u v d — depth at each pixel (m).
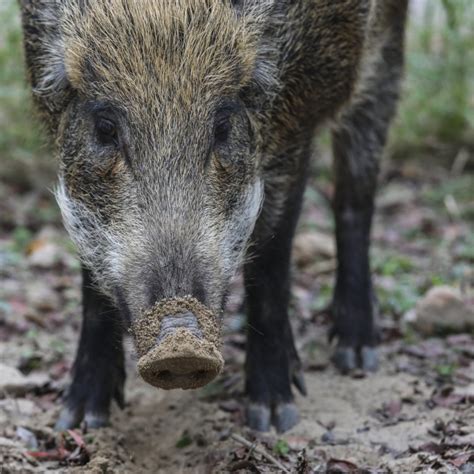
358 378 11.62
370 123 12.65
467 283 14.20
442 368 11.38
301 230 17.20
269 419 10.27
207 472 9.18
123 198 8.43
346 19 10.36
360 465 9.33
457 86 20.11
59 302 14.02
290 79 9.81
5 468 8.95
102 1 8.71
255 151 9.13
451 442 9.36
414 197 18.84
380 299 13.62
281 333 10.41
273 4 9.31
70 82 8.85
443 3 16.92
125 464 9.40
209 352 7.34
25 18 9.84
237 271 9.41
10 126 18.77
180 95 8.40
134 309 7.93
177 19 8.52
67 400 10.24
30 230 17.44
